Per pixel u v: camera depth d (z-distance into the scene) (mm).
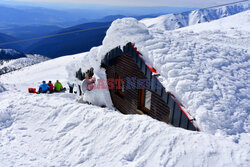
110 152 4078
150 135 4055
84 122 5438
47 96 8805
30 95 9102
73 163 4094
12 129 5848
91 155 4172
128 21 7766
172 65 5734
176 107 5047
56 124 5852
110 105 10023
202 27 35656
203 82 5211
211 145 3479
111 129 4742
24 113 6773
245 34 17906
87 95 10328
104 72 10242
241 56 7387
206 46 7539
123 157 3812
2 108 7098
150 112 7191
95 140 4609
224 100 4730
